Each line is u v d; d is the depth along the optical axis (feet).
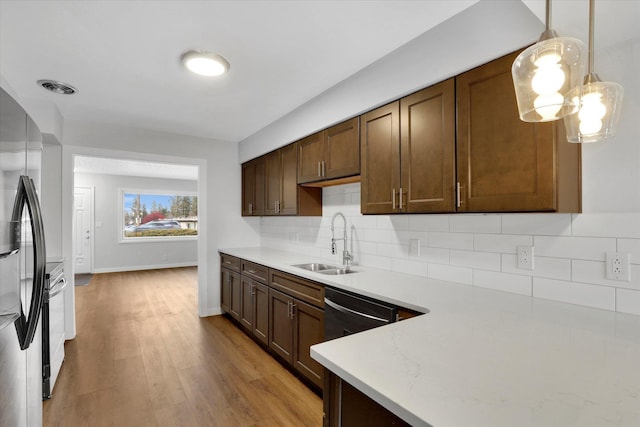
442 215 6.62
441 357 3.04
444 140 5.45
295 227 11.78
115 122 11.02
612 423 2.06
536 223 5.16
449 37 5.32
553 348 3.25
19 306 4.13
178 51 6.38
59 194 10.34
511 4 4.55
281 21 5.42
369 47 6.24
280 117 10.53
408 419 2.20
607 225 4.41
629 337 3.52
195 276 21.74
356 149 7.45
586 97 2.68
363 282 6.46
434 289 5.82
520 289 5.37
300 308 7.77
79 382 7.70
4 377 3.78
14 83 7.80
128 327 11.57
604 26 4.00
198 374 8.15
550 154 4.18
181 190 26.40
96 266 23.07
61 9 5.06
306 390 7.47
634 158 4.18
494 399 2.34
